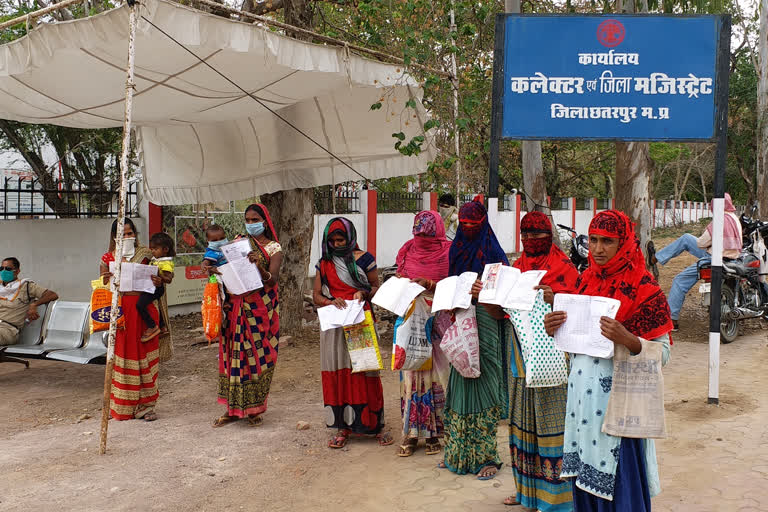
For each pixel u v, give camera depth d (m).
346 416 5.16
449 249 4.57
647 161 11.05
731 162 29.83
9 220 9.51
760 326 9.67
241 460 4.93
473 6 8.90
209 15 5.37
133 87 5.27
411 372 4.88
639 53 5.91
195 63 6.33
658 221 35.16
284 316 9.57
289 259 9.56
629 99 5.94
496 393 4.45
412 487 4.35
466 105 8.70
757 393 6.25
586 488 3.05
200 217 12.02
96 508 4.08
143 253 6.19
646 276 3.04
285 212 9.54
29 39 5.83
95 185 11.59
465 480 4.45
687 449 4.84
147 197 10.61
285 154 9.25
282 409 6.30
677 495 4.06
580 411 3.08
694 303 11.40
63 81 6.80
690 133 5.95
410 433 4.91
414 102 8.44
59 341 7.57
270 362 5.77
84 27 5.49
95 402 6.70
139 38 5.51
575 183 28.16
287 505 4.14
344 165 9.48
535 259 3.92
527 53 5.96
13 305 7.66
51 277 10.08
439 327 4.80
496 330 4.39
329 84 7.38
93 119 8.55
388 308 4.57
